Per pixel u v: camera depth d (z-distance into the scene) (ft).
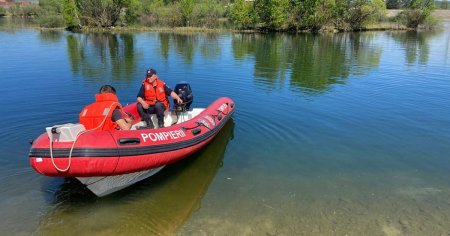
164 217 14.71
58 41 77.66
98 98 16.26
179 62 49.65
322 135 23.40
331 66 49.44
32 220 14.24
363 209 15.30
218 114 23.16
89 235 13.55
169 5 145.69
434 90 35.40
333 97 32.32
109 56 54.75
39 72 40.55
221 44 76.13
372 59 56.59
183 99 23.24
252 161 19.72
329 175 18.25
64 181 16.98
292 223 14.29
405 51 67.10
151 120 19.77
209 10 133.49
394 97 32.63
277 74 42.68
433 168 19.17
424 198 16.21
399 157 20.40
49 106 27.55
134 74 40.29
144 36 95.86
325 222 14.37
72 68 43.62
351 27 133.49
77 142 14.16
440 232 13.83
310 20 125.80
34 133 22.17
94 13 126.41
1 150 19.65
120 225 14.16
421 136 23.47
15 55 53.72
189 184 17.29
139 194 16.39
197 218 14.60
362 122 25.89
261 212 15.02
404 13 145.59
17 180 16.83
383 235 13.61
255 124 25.12
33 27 121.08
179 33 108.37
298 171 18.62
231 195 16.31
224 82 37.45
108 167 14.84
